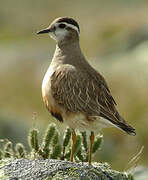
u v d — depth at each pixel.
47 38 41.47
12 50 36.59
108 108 9.52
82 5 54.66
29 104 25.61
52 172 8.47
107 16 42.69
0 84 28.25
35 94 26.67
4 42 40.84
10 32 45.09
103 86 9.85
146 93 23.98
